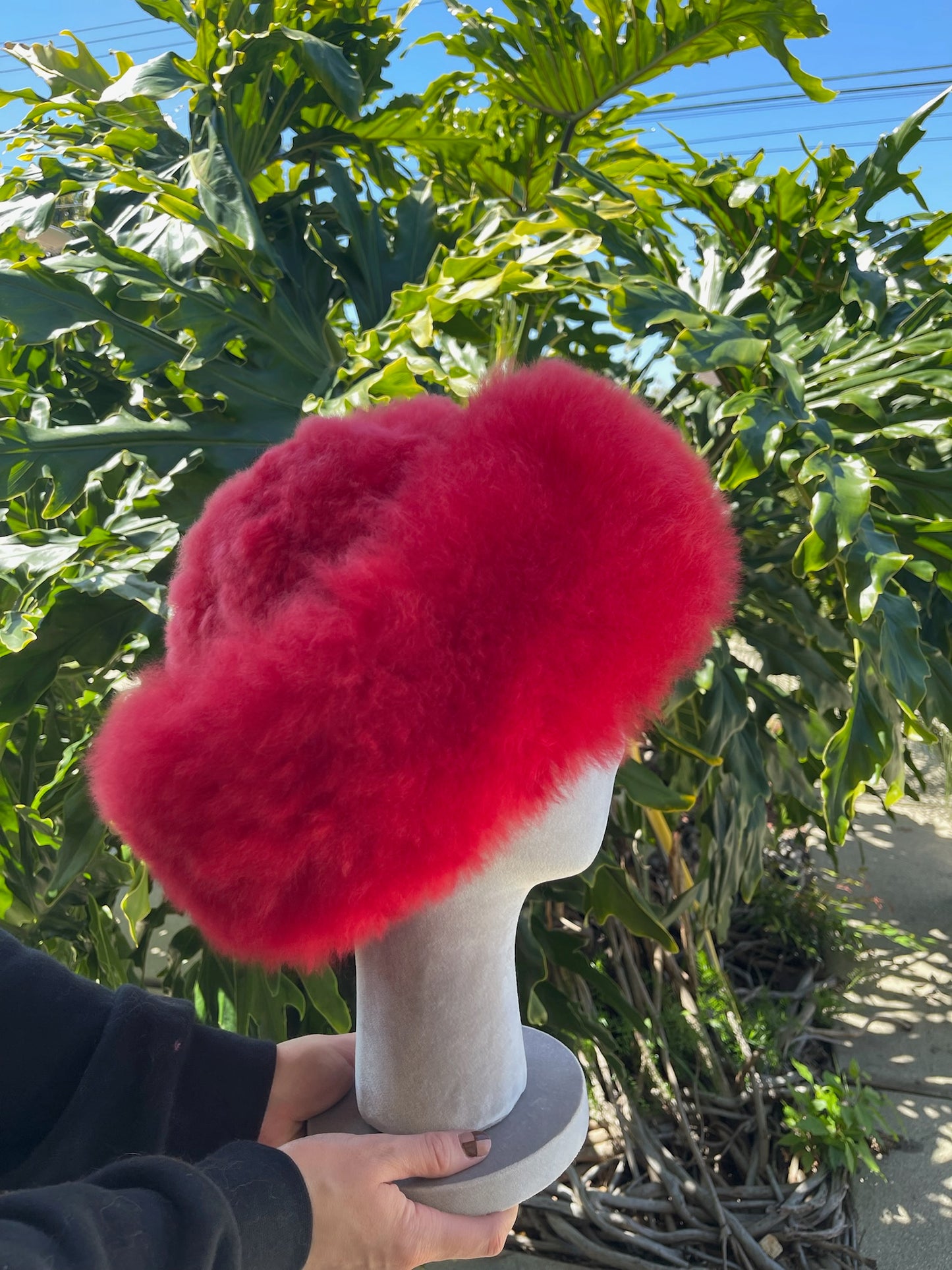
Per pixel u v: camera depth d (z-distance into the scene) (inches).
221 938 22.0
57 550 52.9
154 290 58.7
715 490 23.4
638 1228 66.0
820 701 68.7
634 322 53.3
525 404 20.9
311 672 18.7
